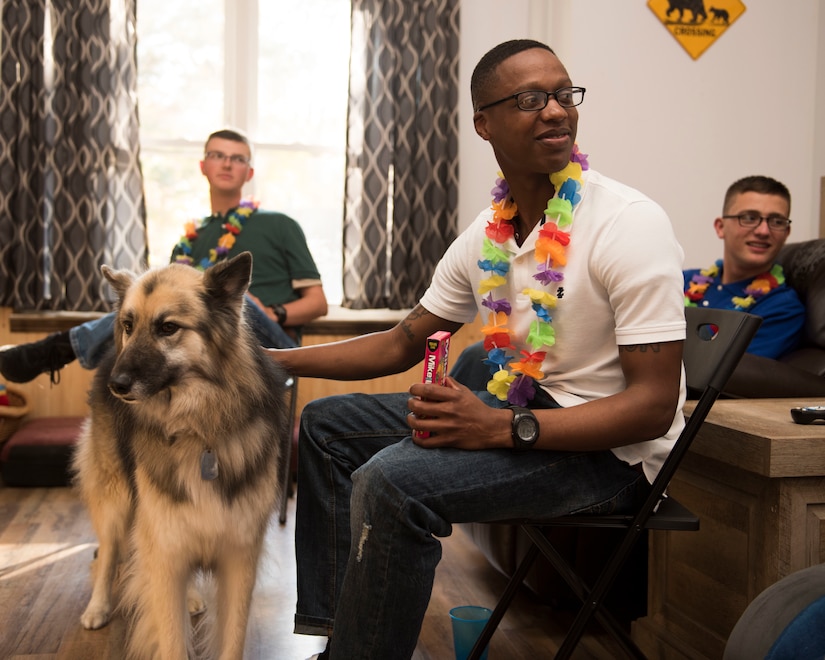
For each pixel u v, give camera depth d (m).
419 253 4.77
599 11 4.45
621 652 2.24
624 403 1.54
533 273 1.72
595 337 1.66
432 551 1.50
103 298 4.48
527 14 4.98
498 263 1.75
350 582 1.52
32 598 2.61
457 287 1.97
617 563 1.63
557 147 1.63
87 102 4.42
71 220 4.43
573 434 1.53
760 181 3.04
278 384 2.07
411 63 4.72
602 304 1.63
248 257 1.96
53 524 3.43
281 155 4.97
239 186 3.87
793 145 4.66
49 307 4.46
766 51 4.60
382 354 2.04
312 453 1.89
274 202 4.99
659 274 1.54
